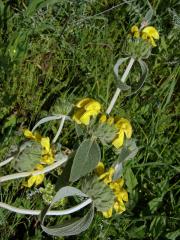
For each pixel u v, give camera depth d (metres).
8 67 0.71
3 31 0.80
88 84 0.72
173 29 0.85
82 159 0.37
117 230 0.58
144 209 0.61
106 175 0.39
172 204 0.61
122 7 0.88
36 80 0.72
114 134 0.38
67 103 0.41
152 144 0.66
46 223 0.57
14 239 0.56
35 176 0.39
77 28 0.81
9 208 0.37
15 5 0.85
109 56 0.79
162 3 0.92
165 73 0.81
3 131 0.64
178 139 0.69
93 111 0.37
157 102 0.73
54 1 0.80
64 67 0.77
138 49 0.40
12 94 0.69
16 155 0.38
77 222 0.38
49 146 0.39
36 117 0.67
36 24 0.78
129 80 0.76
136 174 0.63
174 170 0.65
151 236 0.59
